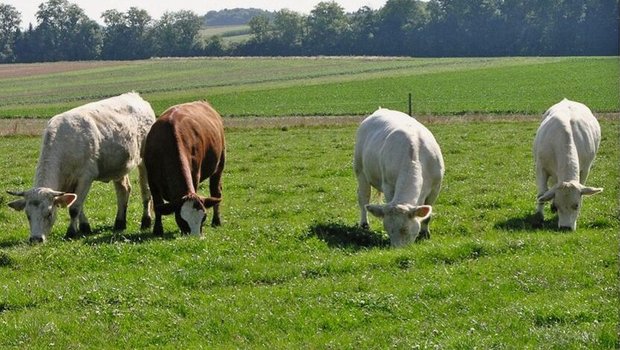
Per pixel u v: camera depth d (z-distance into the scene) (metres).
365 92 81.50
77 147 16.73
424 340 9.99
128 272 13.53
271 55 172.88
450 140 34.06
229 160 30.36
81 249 14.71
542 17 149.50
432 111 58.09
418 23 166.25
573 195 15.88
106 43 183.38
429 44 159.00
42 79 127.81
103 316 11.42
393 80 94.50
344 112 62.09
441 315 10.99
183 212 15.49
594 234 15.03
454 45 156.25
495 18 154.75
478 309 11.15
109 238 16.23
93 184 24.41
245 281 12.95
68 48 182.50
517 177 23.78
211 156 17.66
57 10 186.75
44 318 11.38
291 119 54.72
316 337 10.41
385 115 17.23
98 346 10.48
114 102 18.23
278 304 11.59
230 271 13.34
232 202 21.56
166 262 14.08
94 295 12.14
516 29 151.75
